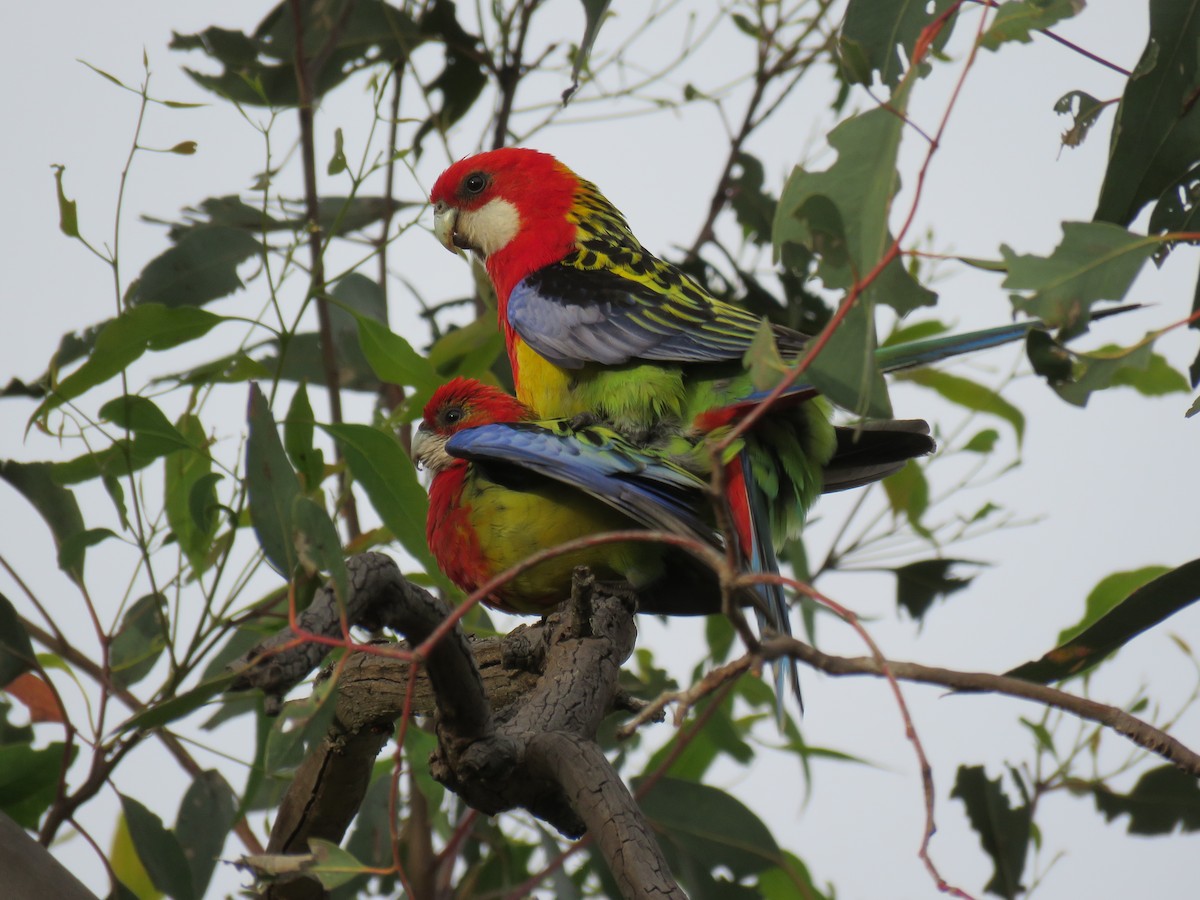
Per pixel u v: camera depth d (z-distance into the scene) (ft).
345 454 24.50
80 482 24.38
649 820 26.32
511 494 25.02
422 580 27.78
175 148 22.21
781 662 21.77
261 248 27.68
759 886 26.66
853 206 14.56
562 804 17.37
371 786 27.71
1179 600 18.26
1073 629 27.04
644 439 26.76
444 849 27.73
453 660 15.81
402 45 29.66
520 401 27.99
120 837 28.43
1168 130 18.02
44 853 18.99
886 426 27.30
